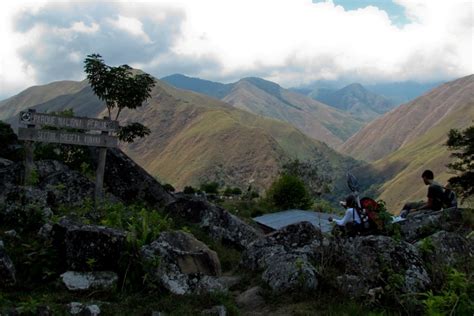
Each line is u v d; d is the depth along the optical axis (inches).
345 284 310.3
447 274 300.2
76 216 409.7
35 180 473.4
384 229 389.1
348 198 408.8
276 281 328.5
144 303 285.3
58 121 498.6
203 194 1493.6
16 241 336.2
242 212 1168.2
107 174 652.7
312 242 386.9
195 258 329.7
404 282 296.8
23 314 244.2
